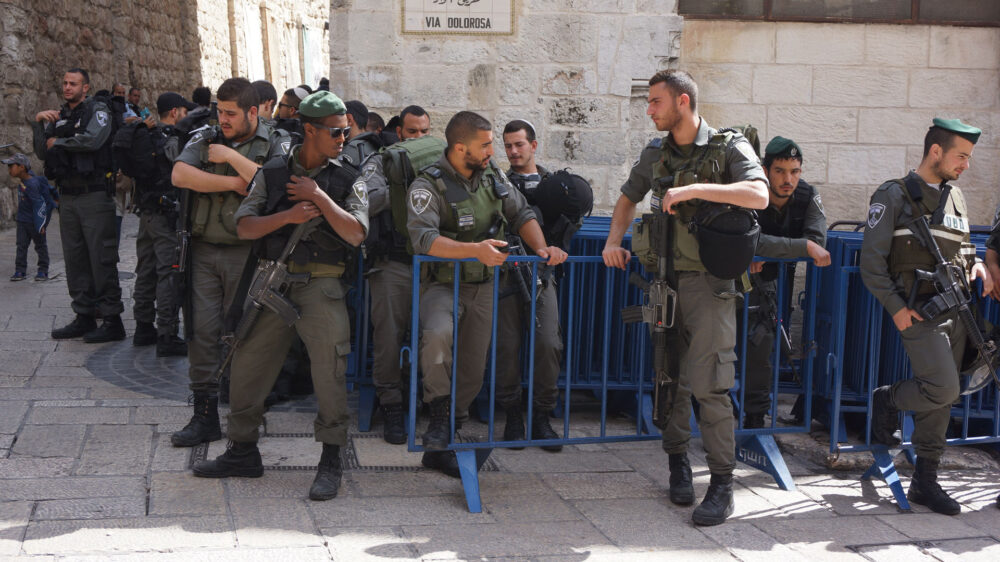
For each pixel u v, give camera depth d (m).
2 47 12.39
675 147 4.01
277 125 5.77
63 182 6.83
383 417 5.34
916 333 4.12
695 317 3.95
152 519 3.70
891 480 4.38
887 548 3.73
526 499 4.15
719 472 3.97
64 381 5.81
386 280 4.85
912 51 7.34
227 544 3.49
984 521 4.09
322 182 3.93
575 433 5.27
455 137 4.12
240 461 4.22
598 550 3.60
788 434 5.12
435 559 3.44
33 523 3.61
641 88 7.13
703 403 3.96
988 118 7.42
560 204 4.78
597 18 7.00
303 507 3.92
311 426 5.15
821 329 5.27
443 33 6.99
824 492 4.40
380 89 7.02
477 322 4.34
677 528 3.87
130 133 6.43
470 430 5.29
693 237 3.92
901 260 4.11
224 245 4.66
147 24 18.45
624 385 5.41
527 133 5.09
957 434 5.31
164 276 6.51
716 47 7.27
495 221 4.33
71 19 14.59
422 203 4.12
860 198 7.45
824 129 7.37
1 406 5.19
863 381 5.16
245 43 26.38
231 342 4.05
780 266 4.54
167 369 6.23
